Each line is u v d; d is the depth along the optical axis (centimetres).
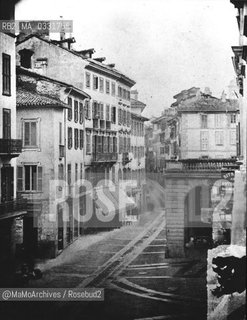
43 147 3322
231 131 3186
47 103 3288
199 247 2939
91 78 3597
